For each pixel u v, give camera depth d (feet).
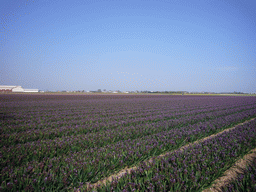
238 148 24.22
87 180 17.35
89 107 92.89
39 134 32.45
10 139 28.63
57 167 17.75
